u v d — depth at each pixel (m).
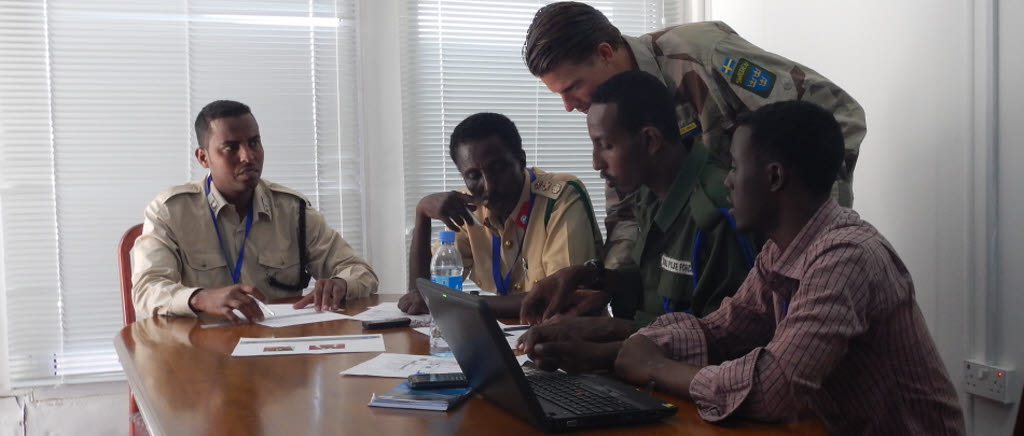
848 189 1.87
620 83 1.72
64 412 2.93
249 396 1.25
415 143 3.25
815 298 1.13
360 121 3.17
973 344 2.24
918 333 1.24
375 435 1.04
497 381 1.09
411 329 1.84
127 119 2.94
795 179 1.24
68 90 2.88
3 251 2.84
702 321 1.44
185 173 3.02
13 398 2.88
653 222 1.82
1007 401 2.13
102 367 2.96
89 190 2.91
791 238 1.27
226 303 1.97
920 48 2.40
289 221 2.57
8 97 2.82
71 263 2.90
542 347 1.37
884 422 1.24
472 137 2.16
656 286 1.82
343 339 1.72
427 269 2.40
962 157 2.26
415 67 3.23
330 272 2.58
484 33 3.31
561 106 3.42
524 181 2.25
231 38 3.03
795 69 2.03
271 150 3.08
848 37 2.70
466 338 1.10
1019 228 2.11
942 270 2.35
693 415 1.12
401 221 3.23
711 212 1.62
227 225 2.46
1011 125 2.12
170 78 2.97
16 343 2.87
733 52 2.04
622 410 1.08
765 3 3.15
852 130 1.93
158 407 1.20
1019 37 2.09
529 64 2.02
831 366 1.11
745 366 1.11
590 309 1.80
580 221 2.18
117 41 2.92
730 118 2.04
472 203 2.35
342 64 3.15
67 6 2.86
